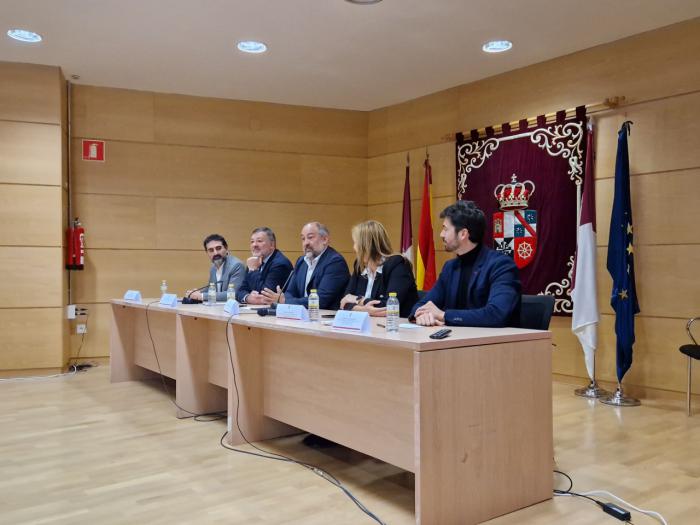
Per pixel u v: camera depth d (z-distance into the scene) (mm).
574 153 4887
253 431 3297
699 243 4223
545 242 5070
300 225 6613
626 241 4375
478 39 4691
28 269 5293
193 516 2303
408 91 6094
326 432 2805
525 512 2330
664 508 2369
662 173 4414
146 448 3178
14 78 5258
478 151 5621
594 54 4832
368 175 6883
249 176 6418
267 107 6484
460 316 2586
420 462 2064
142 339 4887
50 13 4223
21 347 5262
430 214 5926
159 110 6098
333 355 2752
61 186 5410
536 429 2412
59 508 2383
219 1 4016
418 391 2061
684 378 4293
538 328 2818
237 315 3316
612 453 3094
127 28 4488
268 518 2287
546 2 4020
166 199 6121
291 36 4637
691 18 4266
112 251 5922
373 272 3508
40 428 3568
